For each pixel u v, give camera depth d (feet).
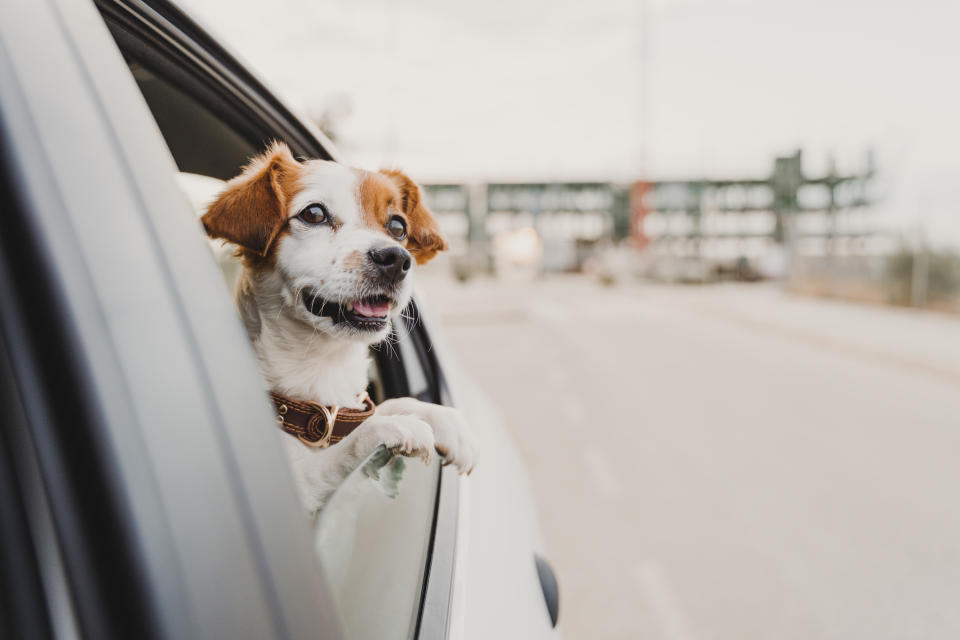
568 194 111.75
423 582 3.16
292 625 1.51
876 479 14.61
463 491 4.45
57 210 1.32
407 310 5.62
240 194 4.42
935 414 20.29
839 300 60.08
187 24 3.76
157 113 4.61
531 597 4.21
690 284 88.63
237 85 4.25
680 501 13.37
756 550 11.27
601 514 12.72
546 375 26.43
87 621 1.18
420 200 5.83
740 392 23.29
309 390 4.16
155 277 1.49
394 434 3.45
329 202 4.58
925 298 49.90
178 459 1.36
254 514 1.50
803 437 17.84
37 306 1.24
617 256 89.15
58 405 1.23
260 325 4.35
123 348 1.34
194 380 1.47
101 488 1.22
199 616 1.28
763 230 92.94
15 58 1.40
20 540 1.19
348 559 2.66
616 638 8.85
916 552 11.18
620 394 22.94
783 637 8.89
